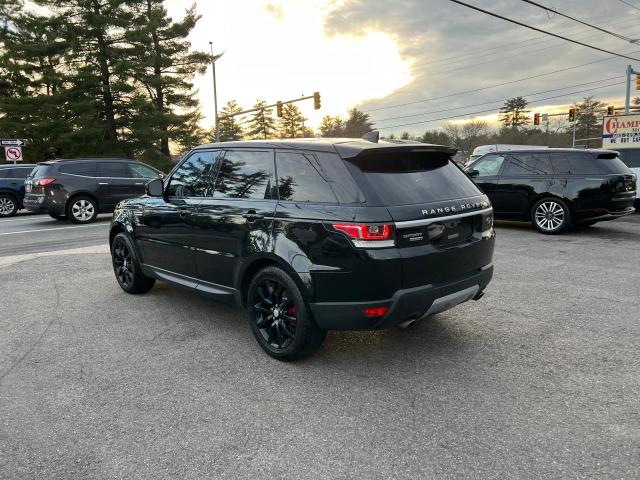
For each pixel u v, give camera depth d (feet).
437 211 11.44
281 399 10.60
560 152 31.42
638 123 46.75
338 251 10.76
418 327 14.79
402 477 7.94
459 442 8.86
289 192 12.12
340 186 11.13
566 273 21.12
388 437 9.07
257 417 9.88
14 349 13.64
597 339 13.60
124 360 12.80
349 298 10.84
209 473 8.15
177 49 127.24
